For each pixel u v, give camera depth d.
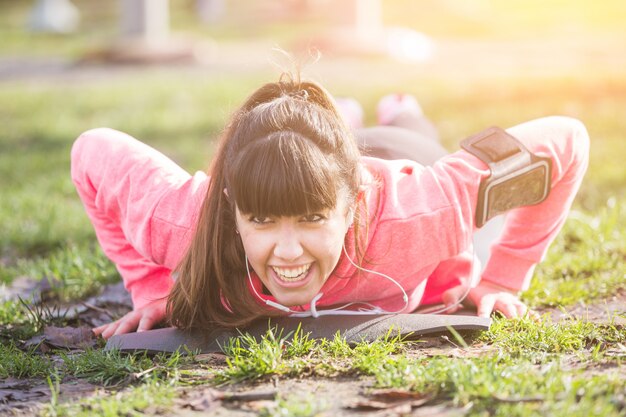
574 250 4.53
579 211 5.27
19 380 2.88
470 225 3.08
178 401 2.55
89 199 3.39
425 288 3.45
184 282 2.98
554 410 2.23
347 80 13.75
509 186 3.09
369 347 2.82
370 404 2.40
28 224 5.80
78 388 2.75
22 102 12.73
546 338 2.92
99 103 12.43
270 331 2.86
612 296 3.74
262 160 2.54
